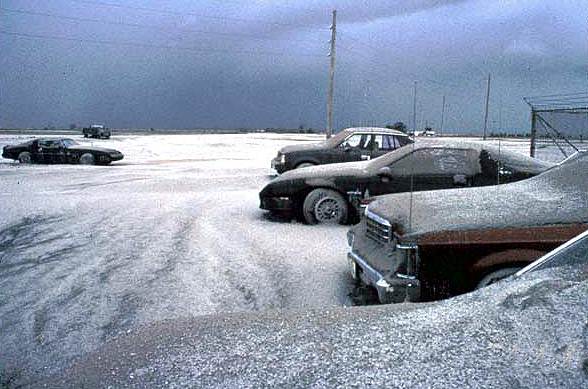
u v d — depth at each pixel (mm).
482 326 2035
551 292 2188
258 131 134375
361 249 5250
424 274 4312
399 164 8516
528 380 1687
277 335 2201
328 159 13734
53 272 6242
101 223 9125
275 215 9766
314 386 1781
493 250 4262
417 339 2010
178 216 9734
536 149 15055
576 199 4551
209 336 2270
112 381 1988
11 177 17297
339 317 2379
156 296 5348
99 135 57562
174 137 67188
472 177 8305
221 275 6066
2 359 4004
